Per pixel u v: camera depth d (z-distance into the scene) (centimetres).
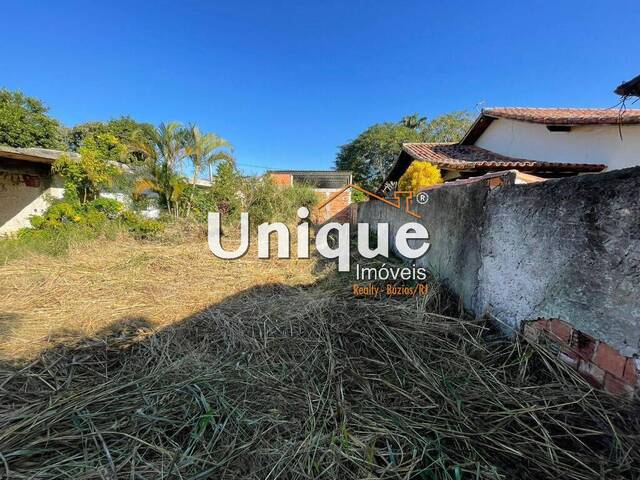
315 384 171
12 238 557
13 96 1088
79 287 348
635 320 122
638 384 121
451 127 1875
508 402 144
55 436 130
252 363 192
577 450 122
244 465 120
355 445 128
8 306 295
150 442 130
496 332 219
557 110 682
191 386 163
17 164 654
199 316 267
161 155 764
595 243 139
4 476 114
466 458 119
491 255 227
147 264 443
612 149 490
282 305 290
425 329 217
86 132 1434
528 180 212
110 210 666
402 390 160
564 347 159
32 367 191
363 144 2066
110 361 201
